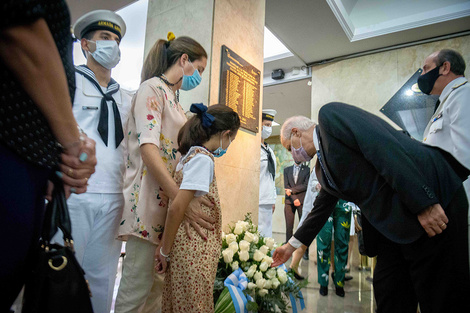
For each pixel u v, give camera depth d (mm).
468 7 3945
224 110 1387
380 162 1001
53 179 610
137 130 1277
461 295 930
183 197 1156
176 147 1407
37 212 554
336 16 4090
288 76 5875
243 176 2674
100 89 1461
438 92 1911
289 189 4867
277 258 1657
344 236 2951
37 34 451
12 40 430
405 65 4664
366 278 3707
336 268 2971
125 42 4445
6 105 460
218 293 1740
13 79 464
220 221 1365
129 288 1262
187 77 1529
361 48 4863
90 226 1317
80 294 562
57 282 541
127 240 1314
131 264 1274
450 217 975
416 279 1032
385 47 4789
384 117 4688
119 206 1443
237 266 1815
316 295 2939
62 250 574
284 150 10070
